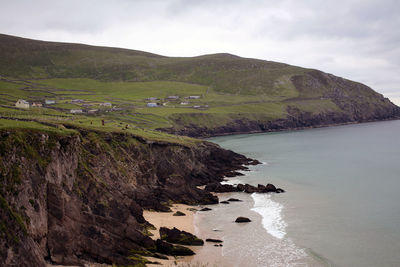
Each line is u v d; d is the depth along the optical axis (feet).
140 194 255.91
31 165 159.12
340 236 195.31
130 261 157.89
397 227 205.98
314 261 164.96
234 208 255.50
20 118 247.70
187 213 244.42
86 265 151.33
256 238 194.49
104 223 172.96
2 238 126.72
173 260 166.30
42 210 153.58
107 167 245.45
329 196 280.92
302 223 217.97
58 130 197.16
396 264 160.66
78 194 183.62
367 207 247.70
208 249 179.73
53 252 150.92
